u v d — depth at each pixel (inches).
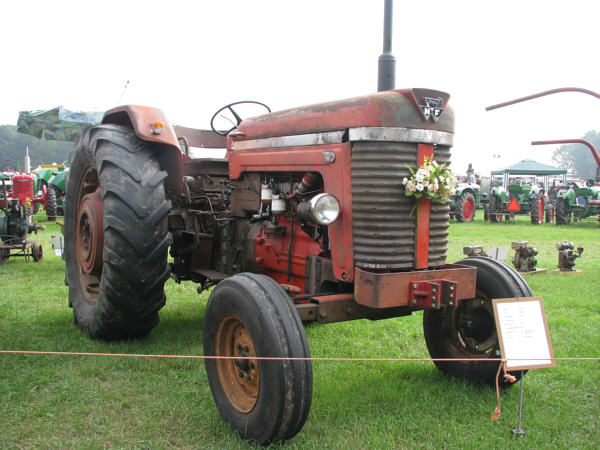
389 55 136.7
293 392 94.2
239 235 160.9
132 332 155.3
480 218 844.0
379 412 117.0
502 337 105.2
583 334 173.9
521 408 117.3
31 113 481.7
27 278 259.9
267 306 98.7
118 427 107.7
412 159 111.5
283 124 133.1
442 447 103.7
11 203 322.3
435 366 146.3
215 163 186.9
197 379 132.2
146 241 138.6
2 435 102.5
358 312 116.7
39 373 132.5
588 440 107.0
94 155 152.2
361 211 111.6
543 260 346.3
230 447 99.8
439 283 110.4
